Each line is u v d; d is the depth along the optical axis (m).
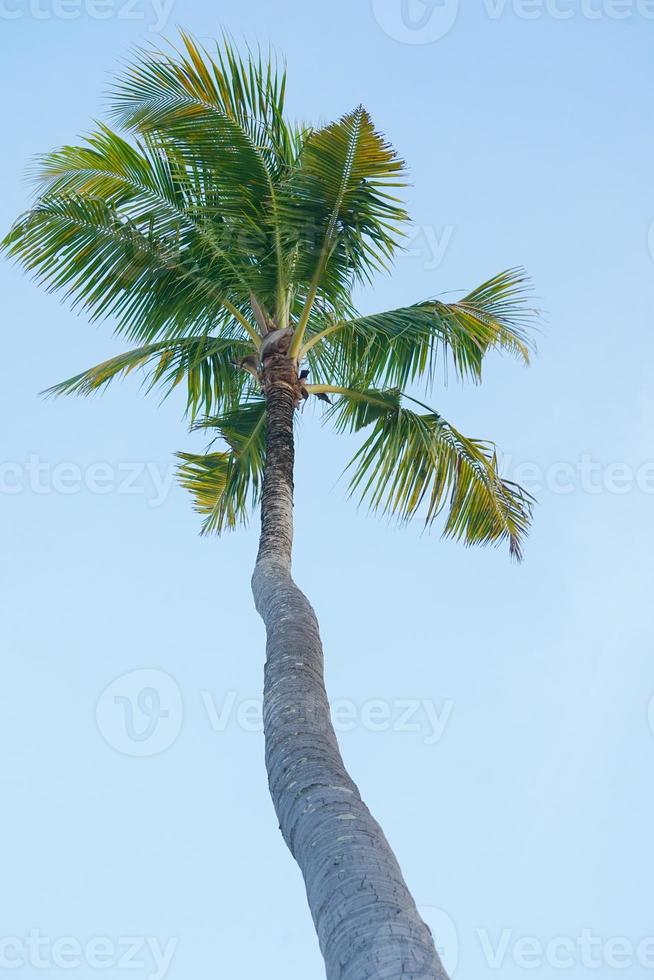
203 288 10.58
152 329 10.69
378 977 3.52
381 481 10.93
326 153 9.63
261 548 8.41
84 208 10.22
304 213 10.05
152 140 10.05
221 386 11.52
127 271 10.45
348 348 11.29
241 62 9.88
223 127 9.82
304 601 7.19
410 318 10.71
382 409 11.15
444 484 10.89
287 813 4.84
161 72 9.77
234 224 10.25
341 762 5.25
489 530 11.04
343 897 4.01
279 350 10.06
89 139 10.52
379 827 4.64
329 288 10.77
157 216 10.51
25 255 10.27
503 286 11.04
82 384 10.73
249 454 12.02
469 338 11.10
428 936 3.85
